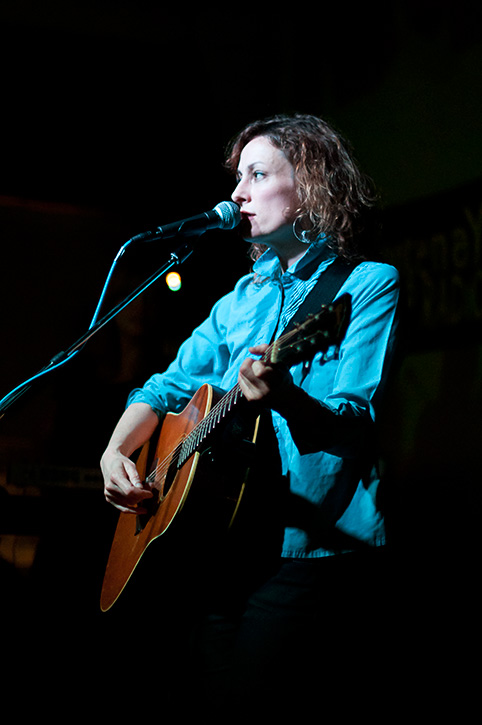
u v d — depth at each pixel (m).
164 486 1.96
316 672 1.69
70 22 4.32
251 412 1.73
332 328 1.45
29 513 4.24
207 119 4.43
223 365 2.17
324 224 1.90
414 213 3.45
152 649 3.39
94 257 5.01
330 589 1.70
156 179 4.43
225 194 4.41
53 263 5.18
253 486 1.73
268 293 2.00
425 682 2.97
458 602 2.98
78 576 4.00
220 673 1.78
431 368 3.31
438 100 3.41
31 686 3.48
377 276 1.79
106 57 4.36
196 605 1.86
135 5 4.38
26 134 4.29
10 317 5.22
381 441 3.54
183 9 4.41
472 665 2.85
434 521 3.20
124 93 4.39
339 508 1.71
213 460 1.74
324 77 4.11
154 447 2.18
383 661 3.01
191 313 4.62
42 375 1.93
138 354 4.66
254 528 1.75
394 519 3.30
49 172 4.34
